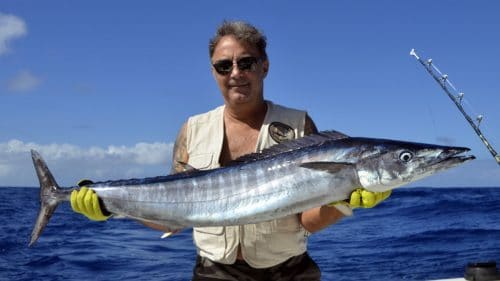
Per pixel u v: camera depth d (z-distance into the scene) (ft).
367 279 13.79
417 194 56.24
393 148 5.59
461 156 5.59
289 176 5.67
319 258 17.25
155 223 6.27
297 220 6.14
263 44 6.28
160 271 15.24
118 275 14.87
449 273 14.28
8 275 15.01
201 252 6.31
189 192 6.00
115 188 6.28
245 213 5.78
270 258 6.04
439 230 24.08
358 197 5.52
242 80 6.11
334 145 5.75
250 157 5.95
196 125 6.56
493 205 36.76
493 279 9.34
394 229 25.26
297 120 6.33
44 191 6.50
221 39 6.19
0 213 35.88
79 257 17.60
